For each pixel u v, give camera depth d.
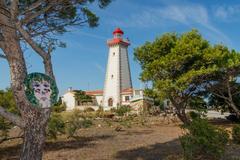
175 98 28.78
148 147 16.38
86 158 13.95
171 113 40.31
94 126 28.75
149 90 29.31
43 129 7.98
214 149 11.22
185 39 28.45
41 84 7.62
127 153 14.84
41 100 7.57
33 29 9.37
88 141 19.27
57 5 9.19
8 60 8.05
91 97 87.81
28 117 7.89
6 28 8.01
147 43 29.84
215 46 28.34
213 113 51.06
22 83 7.94
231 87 30.55
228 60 27.31
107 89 79.31
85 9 9.99
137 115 43.97
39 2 8.73
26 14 8.62
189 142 11.18
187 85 26.77
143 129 27.12
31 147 7.80
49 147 17.02
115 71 78.25
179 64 27.44
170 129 26.78
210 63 27.75
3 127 16.44
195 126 11.41
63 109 53.72
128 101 74.81
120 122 33.25
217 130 11.45
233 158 11.91
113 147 16.80
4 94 17.56
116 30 80.06
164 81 27.17
